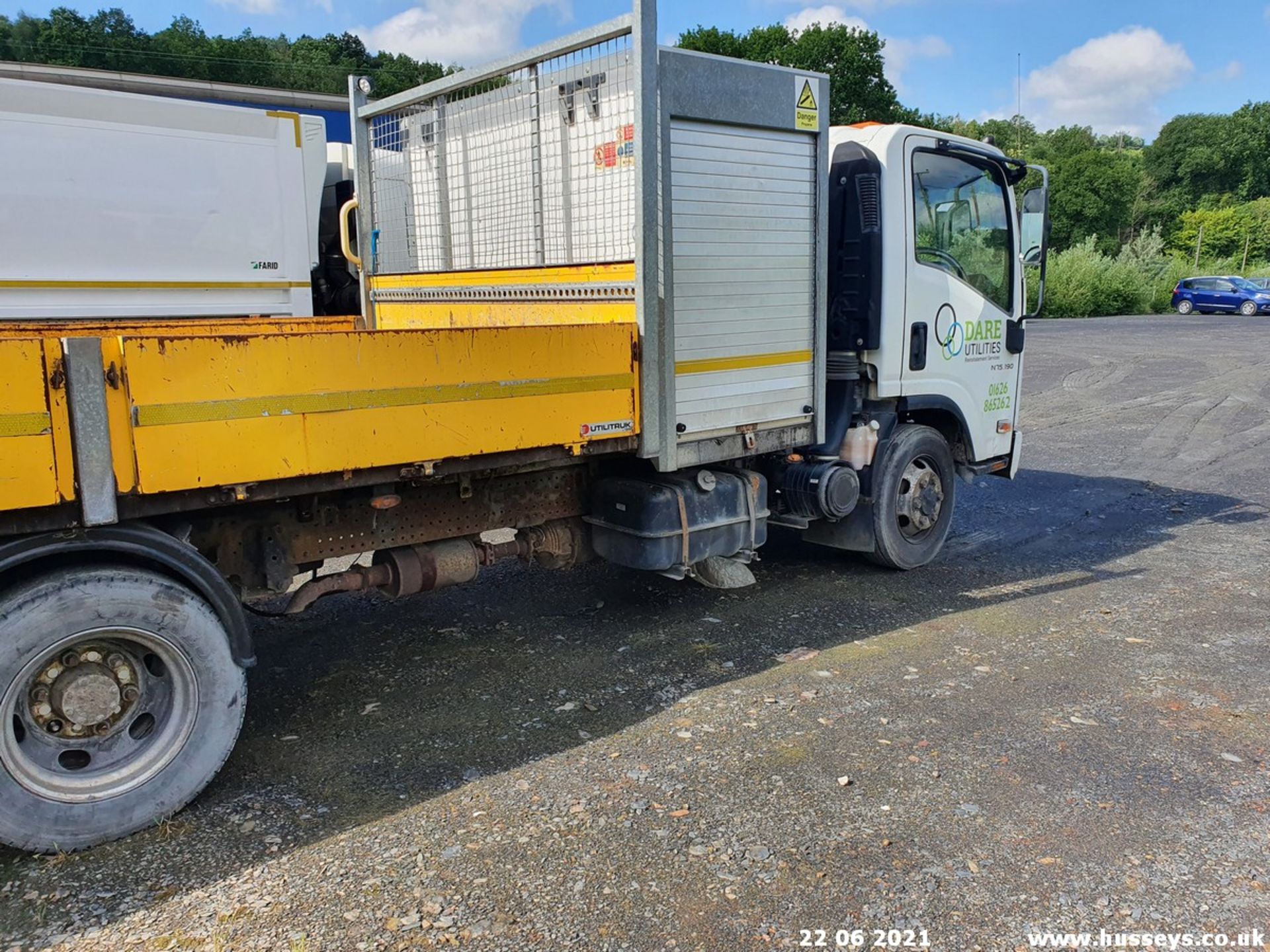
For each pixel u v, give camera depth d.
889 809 3.26
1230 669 4.47
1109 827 3.15
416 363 3.41
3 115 5.91
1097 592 5.66
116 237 6.45
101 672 3.04
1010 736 3.79
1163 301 42.06
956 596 5.57
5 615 2.79
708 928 2.66
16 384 2.64
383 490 3.71
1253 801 3.31
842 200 5.25
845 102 44.12
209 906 2.76
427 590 4.29
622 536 4.59
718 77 4.21
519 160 5.10
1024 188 6.49
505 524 4.45
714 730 3.86
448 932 2.64
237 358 3.00
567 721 3.96
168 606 3.06
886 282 5.30
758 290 4.60
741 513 4.89
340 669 4.52
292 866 2.96
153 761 3.14
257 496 3.18
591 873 2.91
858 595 5.57
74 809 2.98
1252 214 67.50
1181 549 6.61
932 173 5.57
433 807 3.29
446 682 4.36
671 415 4.28
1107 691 4.23
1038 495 8.37
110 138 6.34
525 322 4.94
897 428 5.79
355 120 6.15
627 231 4.44
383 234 6.25
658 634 4.95
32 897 2.80
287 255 7.32
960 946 2.60
